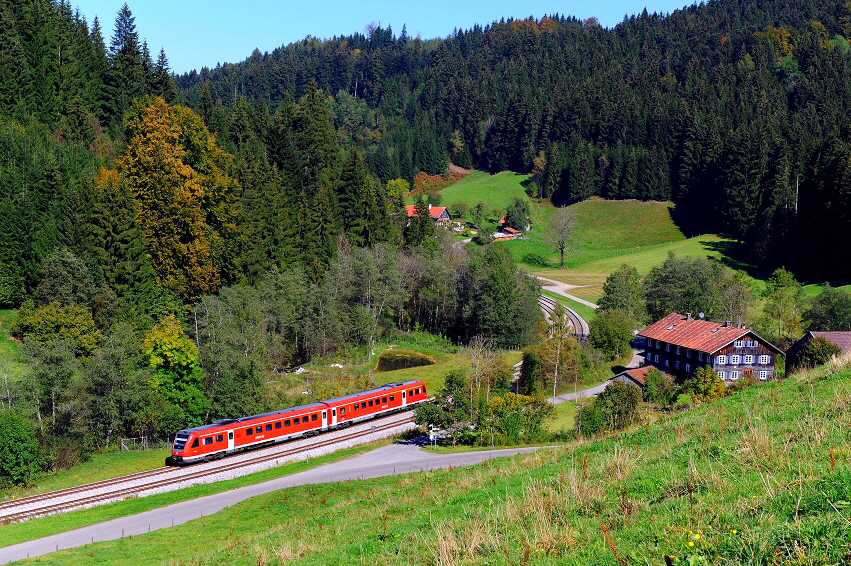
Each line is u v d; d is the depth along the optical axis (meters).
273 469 52.41
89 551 34.66
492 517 18.03
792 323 93.50
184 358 62.41
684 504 14.95
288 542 24.00
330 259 97.12
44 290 66.06
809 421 18.66
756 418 21.08
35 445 49.19
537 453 33.16
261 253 89.38
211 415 64.88
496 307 95.00
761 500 13.63
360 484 44.31
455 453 52.75
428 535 18.59
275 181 101.25
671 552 12.19
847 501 12.06
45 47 95.50
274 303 82.56
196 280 80.31
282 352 80.94
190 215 80.44
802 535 11.28
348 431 62.84
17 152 79.00
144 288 74.44
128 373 58.03
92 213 75.19
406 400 70.25
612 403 54.81
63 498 45.16
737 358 76.75
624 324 92.81
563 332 83.50
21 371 58.50
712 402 28.83
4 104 88.31
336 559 18.88
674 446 21.98
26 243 70.81
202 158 89.25
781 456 16.16
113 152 94.88
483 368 71.62
